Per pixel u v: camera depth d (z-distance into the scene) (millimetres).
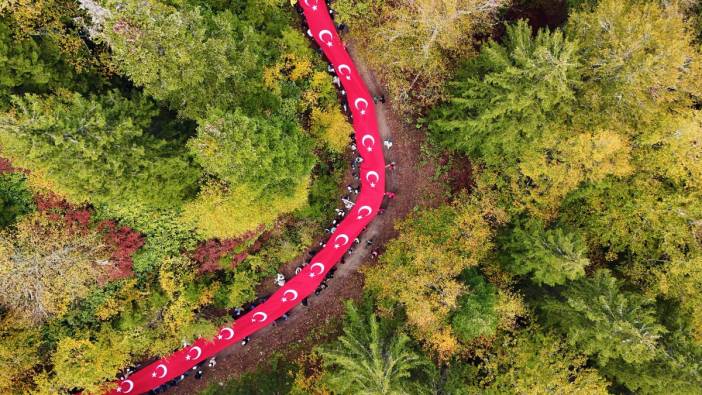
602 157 28625
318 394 34812
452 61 35625
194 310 35750
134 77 27047
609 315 28562
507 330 33125
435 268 31297
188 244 33969
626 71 28359
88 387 32562
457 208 35062
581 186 32844
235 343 39156
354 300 39344
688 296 32219
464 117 33688
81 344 32000
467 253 33438
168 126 30000
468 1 30969
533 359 31016
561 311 31094
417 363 30031
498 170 34406
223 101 29609
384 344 31891
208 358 38875
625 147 29719
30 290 29625
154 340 34781
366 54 36531
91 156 24578
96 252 30953
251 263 36094
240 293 36250
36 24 27469
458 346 31484
